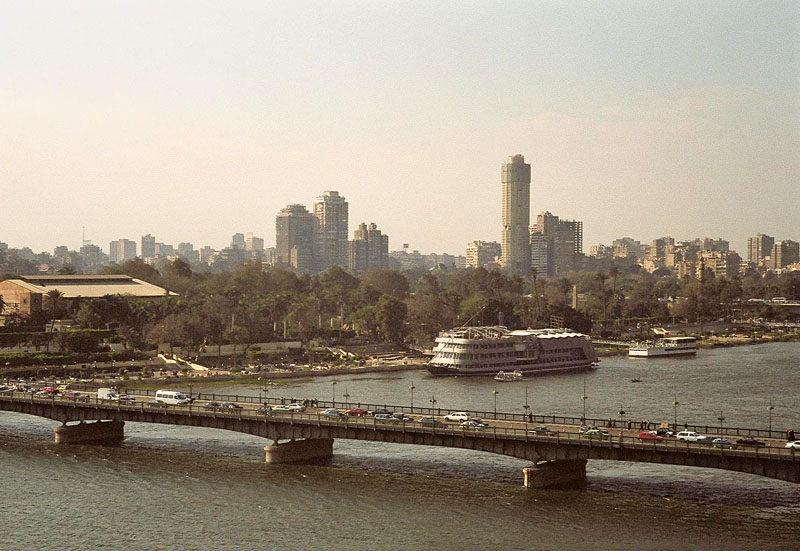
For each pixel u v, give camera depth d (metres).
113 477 169.62
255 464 178.88
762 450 145.25
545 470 159.25
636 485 159.38
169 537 136.25
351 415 189.25
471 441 163.62
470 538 133.62
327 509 148.12
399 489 158.75
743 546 128.88
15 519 145.25
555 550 128.62
